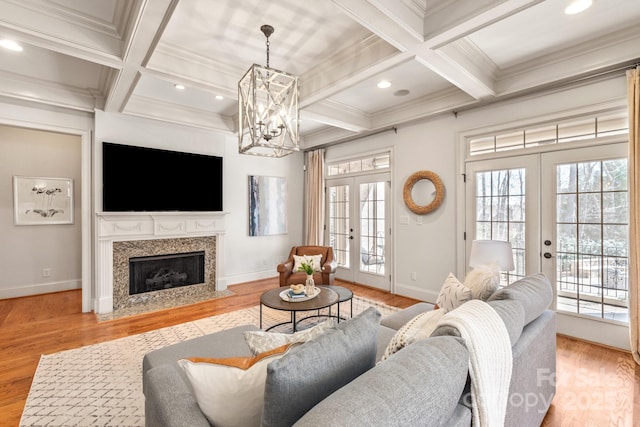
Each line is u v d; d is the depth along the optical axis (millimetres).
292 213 6215
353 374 1085
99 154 3832
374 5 1889
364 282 5250
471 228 3799
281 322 3531
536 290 1879
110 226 3918
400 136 4578
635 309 2598
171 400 1161
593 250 2949
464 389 1186
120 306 4043
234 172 5387
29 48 2736
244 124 2453
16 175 4539
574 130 3047
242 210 5492
